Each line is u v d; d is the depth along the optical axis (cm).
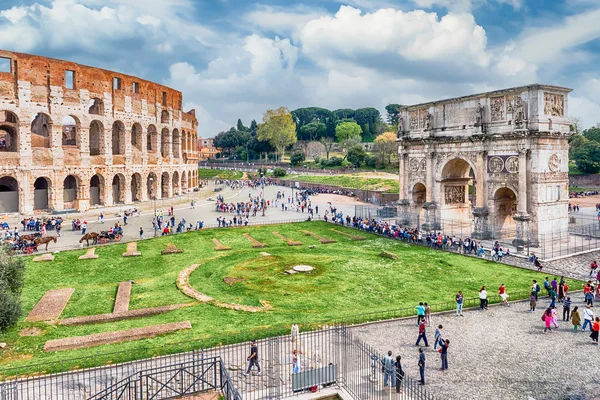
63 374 2256
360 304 3422
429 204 6500
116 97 8581
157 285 3928
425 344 2628
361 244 5716
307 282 3988
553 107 5338
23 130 7281
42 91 7475
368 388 2133
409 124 7006
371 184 12106
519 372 2311
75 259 4775
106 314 3147
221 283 3962
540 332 2866
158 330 2817
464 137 5931
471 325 2989
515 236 5441
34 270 4375
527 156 5291
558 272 4359
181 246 5488
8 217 7056
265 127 18500
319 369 2144
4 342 2714
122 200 8994
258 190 12862
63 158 7756
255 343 2523
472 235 5934
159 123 9838
